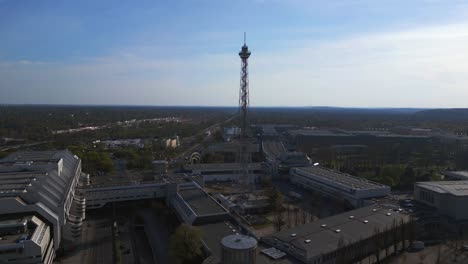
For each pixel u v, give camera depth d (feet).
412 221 544.21
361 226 533.96
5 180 613.11
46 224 507.30
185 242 464.65
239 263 380.17
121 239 586.04
